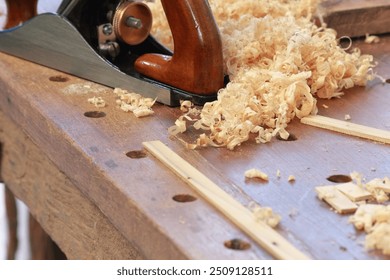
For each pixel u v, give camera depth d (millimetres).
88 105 1203
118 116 1178
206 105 1161
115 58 1287
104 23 1283
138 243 1001
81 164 1100
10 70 1303
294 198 1010
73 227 1207
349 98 1250
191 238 942
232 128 1125
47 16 1282
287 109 1167
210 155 1094
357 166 1073
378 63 1378
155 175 1046
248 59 1258
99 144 1107
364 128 1147
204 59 1175
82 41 1257
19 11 1406
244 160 1084
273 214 977
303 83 1182
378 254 929
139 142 1116
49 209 1281
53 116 1171
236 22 1330
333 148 1113
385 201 1004
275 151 1105
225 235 949
